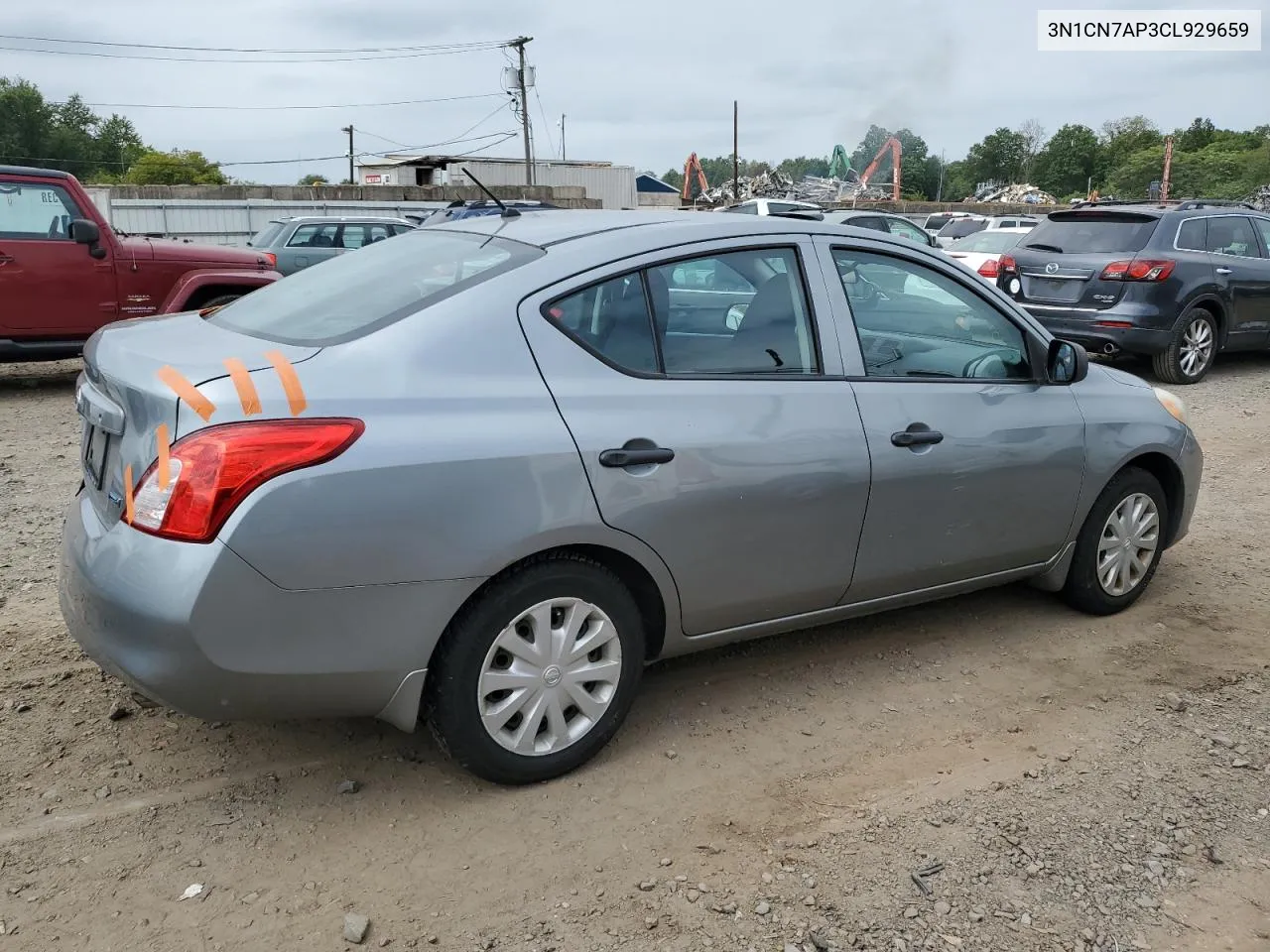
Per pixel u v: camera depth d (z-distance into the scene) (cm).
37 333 902
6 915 254
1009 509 405
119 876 270
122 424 281
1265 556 554
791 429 340
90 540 282
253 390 266
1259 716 378
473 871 278
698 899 270
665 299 329
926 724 365
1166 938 265
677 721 360
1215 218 1089
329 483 264
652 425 313
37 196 894
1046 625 455
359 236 1808
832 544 358
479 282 306
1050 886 281
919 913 268
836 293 366
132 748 329
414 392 281
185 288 955
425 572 278
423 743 339
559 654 309
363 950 249
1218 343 1095
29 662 382
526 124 4394
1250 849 301
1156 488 464
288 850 284
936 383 385
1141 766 342
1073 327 1060
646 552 315
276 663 266
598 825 300
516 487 287
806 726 361
